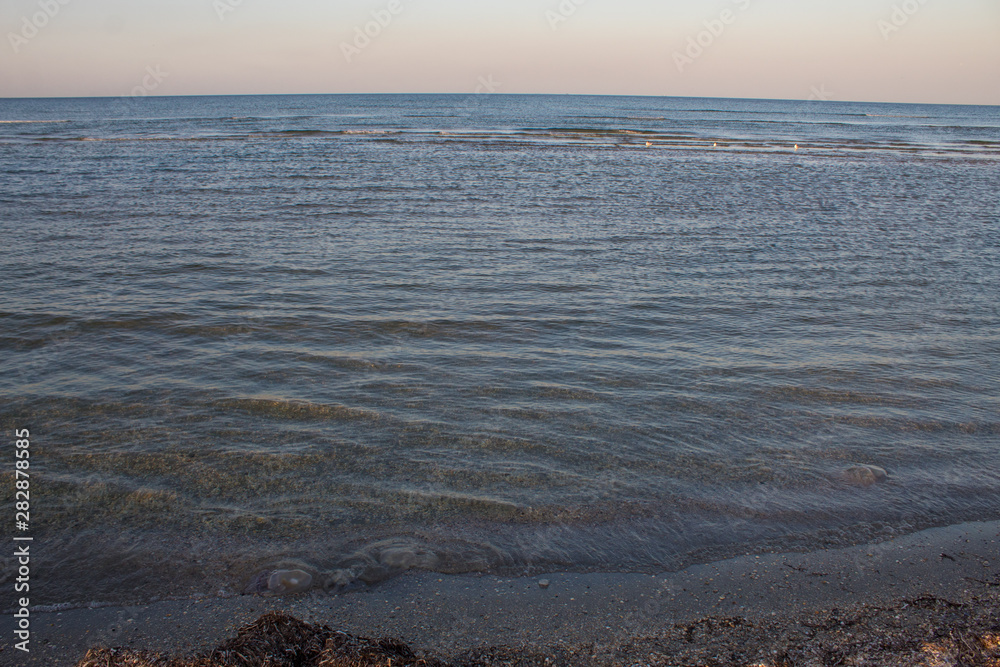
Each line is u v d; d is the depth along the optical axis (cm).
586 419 599
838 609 377
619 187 2086
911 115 12200
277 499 475
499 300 933
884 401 645
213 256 1144
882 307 938
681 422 597
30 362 698
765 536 446
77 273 1024
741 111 11800
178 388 644
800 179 2373
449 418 596
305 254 1169
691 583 401
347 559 416
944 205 1856
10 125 5375
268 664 307
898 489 502
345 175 2278
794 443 566
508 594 389
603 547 433
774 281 1059
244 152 3070
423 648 345
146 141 3672
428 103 15075
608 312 894
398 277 1035
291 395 634
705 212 1675
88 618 365
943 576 406
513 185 2089
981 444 569
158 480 496
